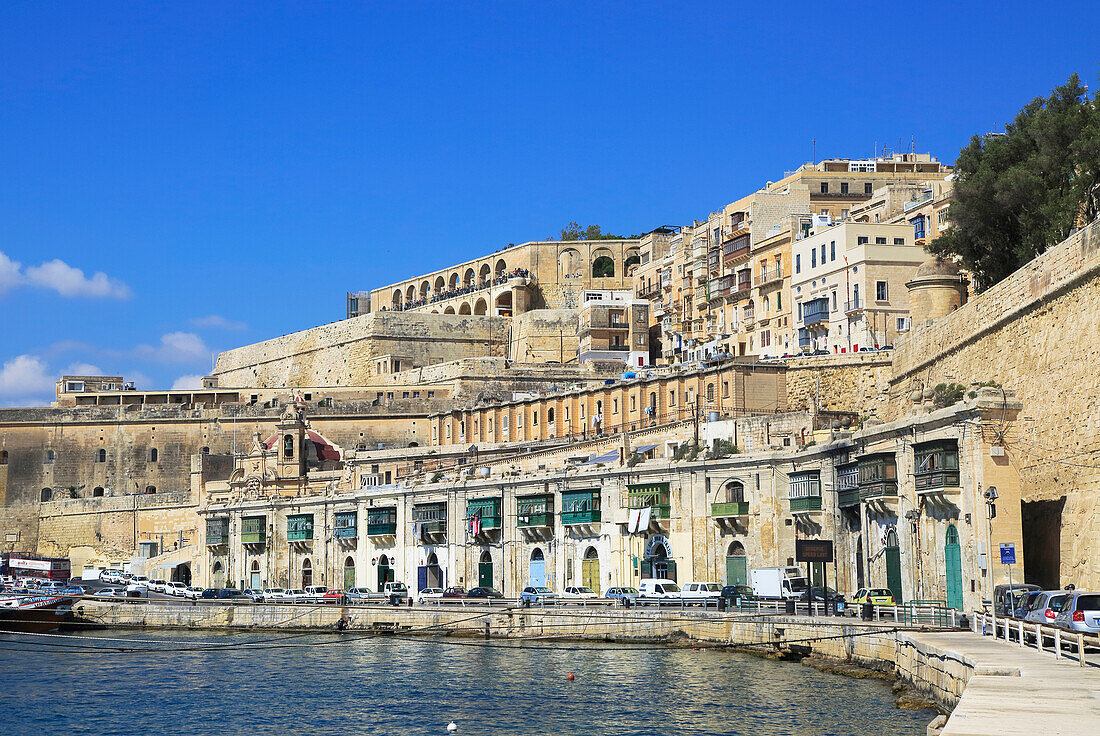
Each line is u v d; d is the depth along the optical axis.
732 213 143.88
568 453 112.88
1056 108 84.75
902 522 66.75
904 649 52.81
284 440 132.50
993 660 38.88
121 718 58.62
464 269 196.25
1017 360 65.88
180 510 143.38
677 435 104.00
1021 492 62.72
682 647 69.88
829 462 77.19
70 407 159.75
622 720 52.88
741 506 83.38
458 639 84.69
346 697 62.31
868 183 153.12
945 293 90.25
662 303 156.62
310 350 184.38
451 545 104.25
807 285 125.19
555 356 166.38
